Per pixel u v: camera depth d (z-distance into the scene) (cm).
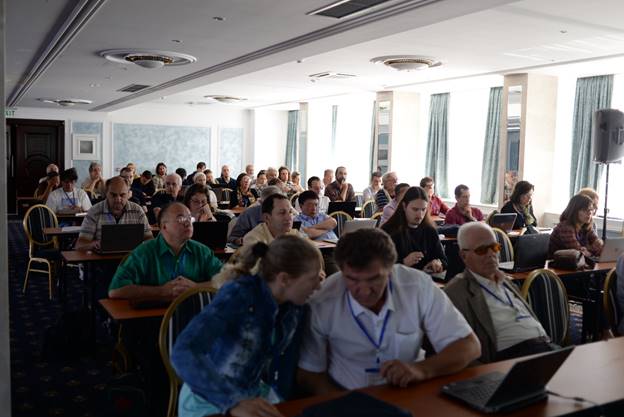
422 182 911
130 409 268
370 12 550
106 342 488
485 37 709
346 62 913
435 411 174
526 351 282
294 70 1012
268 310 189
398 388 192
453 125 1226
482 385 190
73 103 1464
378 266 197
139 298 335
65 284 613
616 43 727
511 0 493
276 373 211
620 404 187
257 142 1777
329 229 614
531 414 174
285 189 982
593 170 934
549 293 342
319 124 1549
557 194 1016
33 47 759
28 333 520
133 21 614
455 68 938
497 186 1102
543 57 826
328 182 1160
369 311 213
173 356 177
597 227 903
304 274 190
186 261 360
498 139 1098
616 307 376
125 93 1249
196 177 839
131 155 1688
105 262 458
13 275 767
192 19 600
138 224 484
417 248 448
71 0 541
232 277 199
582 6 567
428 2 504
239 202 1024
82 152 1644
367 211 932
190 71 931
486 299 289
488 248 287
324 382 219
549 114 977
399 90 1227
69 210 802
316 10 552
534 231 700
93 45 747
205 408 194
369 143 1455
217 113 1764
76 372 421
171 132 1719
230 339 185
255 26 621
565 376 206
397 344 216
